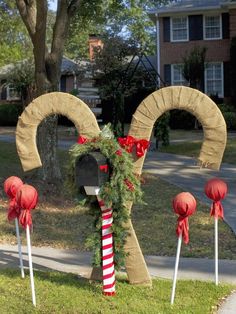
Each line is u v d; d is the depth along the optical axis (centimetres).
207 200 1040
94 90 2856
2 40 3153
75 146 516
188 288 560
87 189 515
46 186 1063
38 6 1043
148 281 562
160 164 1556
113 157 507
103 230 529
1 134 2600
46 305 506
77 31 1638
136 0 1842
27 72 3092
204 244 753
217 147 527
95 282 575
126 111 2844
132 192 522
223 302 523
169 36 3033
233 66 2738
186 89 532
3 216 900
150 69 2803
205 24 2967
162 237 789
